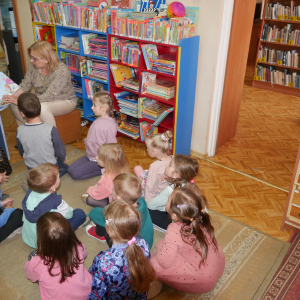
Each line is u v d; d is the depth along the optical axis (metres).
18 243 2.37
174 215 1.77
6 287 2.02
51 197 2.14
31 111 2.62
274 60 6.11
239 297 1.98
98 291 1.56
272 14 5.89
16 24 4.92
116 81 3.66
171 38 2.99
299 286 2.05
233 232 2.52
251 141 4.11
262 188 3.13
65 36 4.04
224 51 3.21
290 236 2.51
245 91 6.23
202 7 3.04
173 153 3.50
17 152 3.66
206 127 3.52
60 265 1.59
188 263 1.82
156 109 3.51
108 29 3.44
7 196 2.89
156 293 1.96
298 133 4.38
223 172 3.40
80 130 3.94
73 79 4.39
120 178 1.96
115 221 1.46
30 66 3.65
